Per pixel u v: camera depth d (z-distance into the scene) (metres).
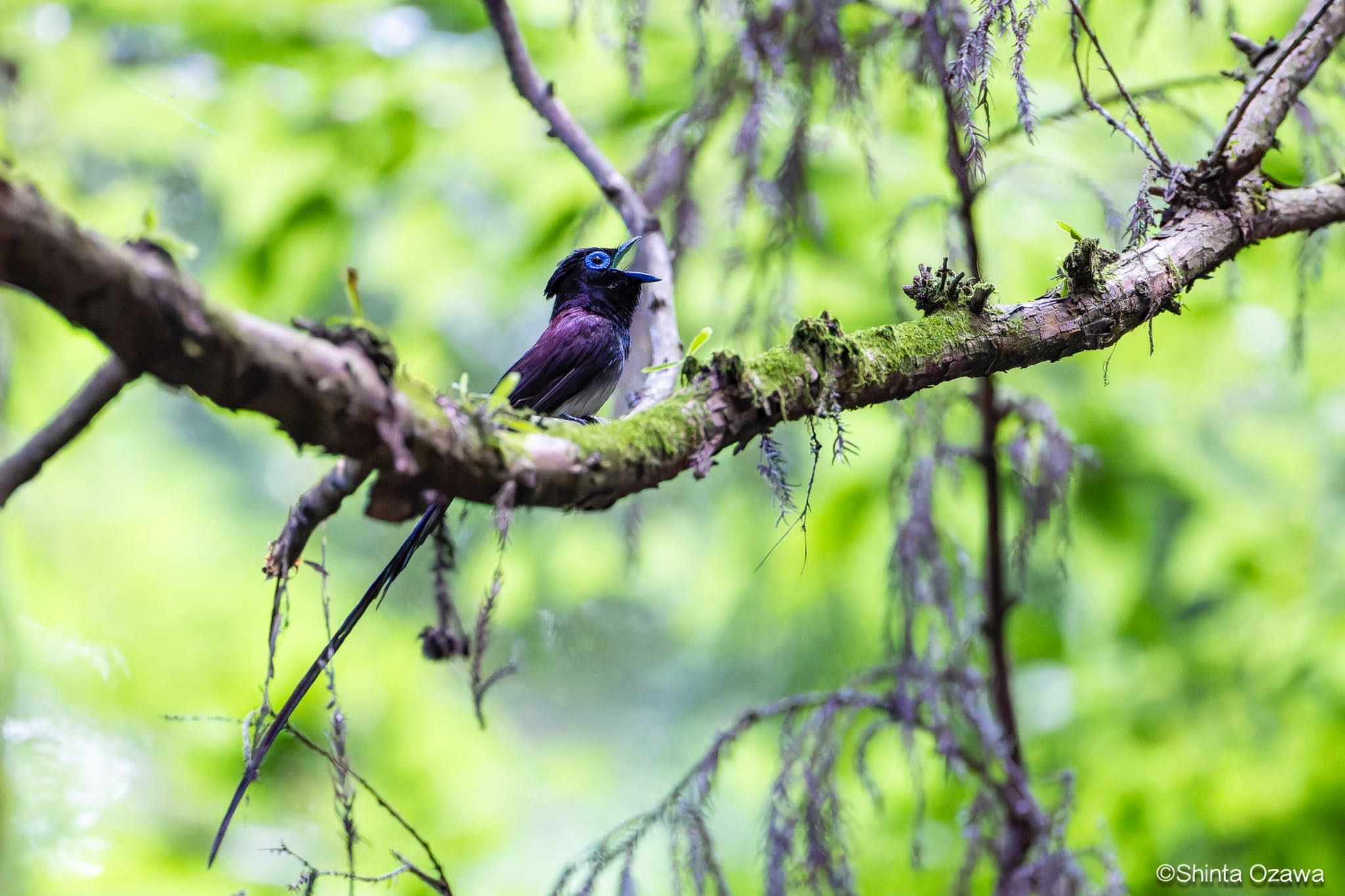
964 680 6.04
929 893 8.13
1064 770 6.05
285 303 9.66
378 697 11.02
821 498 9.29
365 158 9.16
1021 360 4.16
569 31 7.11
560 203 8.99
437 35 9.59
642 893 11.47
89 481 10.25
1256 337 9.43
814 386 3.67
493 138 9.09
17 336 6.82
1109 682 10.14
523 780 13.52
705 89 7.16
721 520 10.38
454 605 3.86
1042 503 6.32
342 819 3.91
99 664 8.26
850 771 8.60
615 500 3.34
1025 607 10.28
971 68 4.28
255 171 9.15
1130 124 6.14
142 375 2.73
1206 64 8.16
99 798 8.28
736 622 11.50
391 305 12.17
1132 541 9.23
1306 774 8.61
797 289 7.90
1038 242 8.65
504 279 9.84
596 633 14.74
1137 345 9.28
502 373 11.95
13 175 2.18
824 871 5.36
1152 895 8.86
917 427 6.74
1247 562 9.67
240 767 9.82
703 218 7.87
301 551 3.68
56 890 7.61
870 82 7.13
